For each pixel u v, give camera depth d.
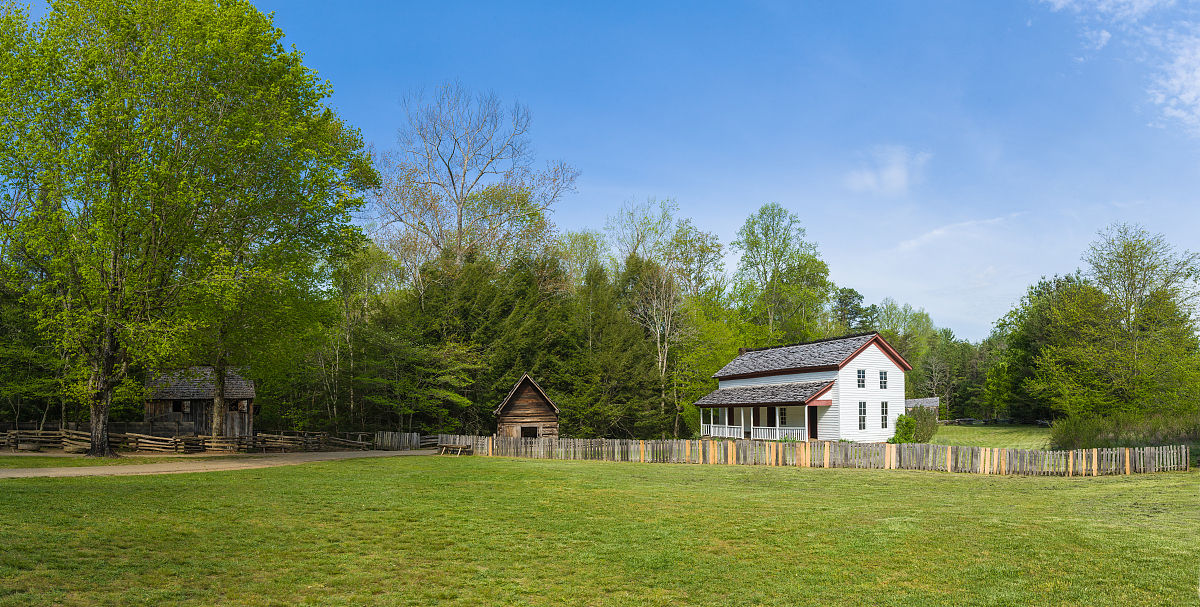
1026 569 12.19
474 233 53.41
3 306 36.25
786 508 18.19
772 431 48.22
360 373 45.28
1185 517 17.11
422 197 50.75
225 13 27.77
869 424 47.28
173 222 27.00
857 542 14.08
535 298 53.25
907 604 10.41
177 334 26.47
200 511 14.99
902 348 104.56
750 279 73.75
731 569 12.16
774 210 72.94
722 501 19.39
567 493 20.33
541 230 53.56
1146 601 10.51
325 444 40.28
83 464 25.45
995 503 19.52
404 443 40.50
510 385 48.72
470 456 34.94
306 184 29.75
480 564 12.13
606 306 54.59
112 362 28.67
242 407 45.25
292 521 14.59
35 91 25.33
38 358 36.56
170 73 26.28
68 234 25.66
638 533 14.78
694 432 58.09
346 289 45.12
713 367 61.81
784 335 75.06
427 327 48.00
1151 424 36.59
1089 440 36.75
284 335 34.56
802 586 11.27
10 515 13.41
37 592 9.24
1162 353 45.97
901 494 21.58
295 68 28.98
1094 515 17.36
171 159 26.20
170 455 31.94
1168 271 46.94
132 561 10.99
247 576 10.76
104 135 24.91
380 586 10.67
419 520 15.41
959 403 106.56
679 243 60.84
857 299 116.06
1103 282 49.41
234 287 26.55
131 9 26.27
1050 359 52.56
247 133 27.44
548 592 10.76
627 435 53.19
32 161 25.50
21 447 32.78
